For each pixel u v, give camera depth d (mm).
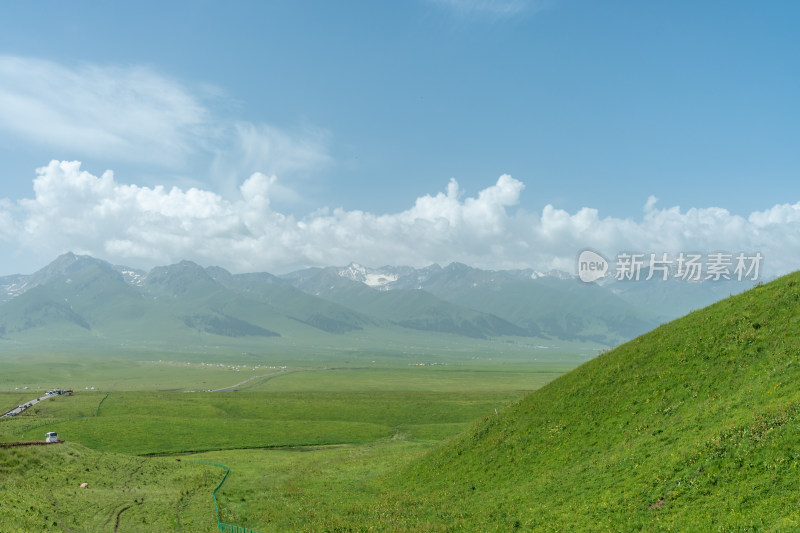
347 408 191250
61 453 85438
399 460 94188
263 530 57812
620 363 70875
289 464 100000
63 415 173375
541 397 76812
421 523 54281
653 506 40781
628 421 57844
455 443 78875
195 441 134375
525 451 64938
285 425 153500
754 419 42781
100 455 91750
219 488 78438
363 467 90562
